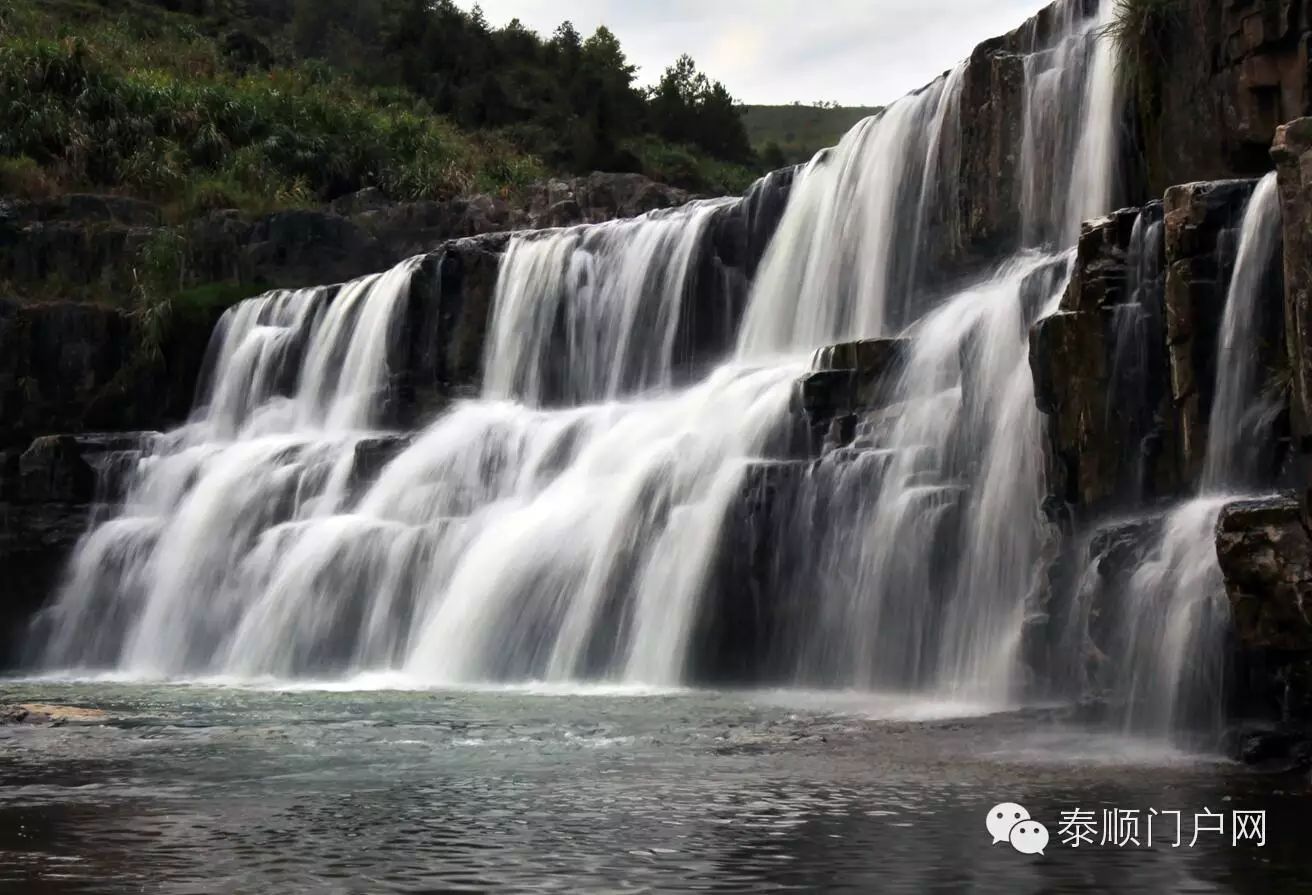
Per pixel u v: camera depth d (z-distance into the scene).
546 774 17.17
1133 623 20.30
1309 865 12.15
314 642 36.75
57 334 51.28
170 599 41.50
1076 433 22.66
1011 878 11.71
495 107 106.75
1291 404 18.22
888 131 37.88
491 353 47.19
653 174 101.06
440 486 38.69
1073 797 15.17
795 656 29.08
